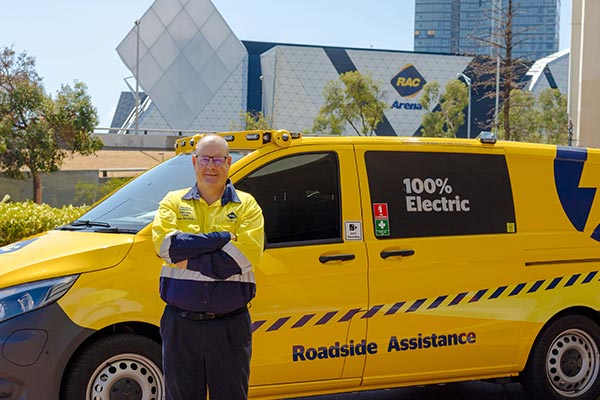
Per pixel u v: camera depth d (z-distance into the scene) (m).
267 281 4.66
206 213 3.71
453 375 5.25
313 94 111.00
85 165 48.94
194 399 3.66
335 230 4.93
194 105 70.31
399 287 4.99
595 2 29.34
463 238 5.25
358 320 4.88
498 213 5.45
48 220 9.46
